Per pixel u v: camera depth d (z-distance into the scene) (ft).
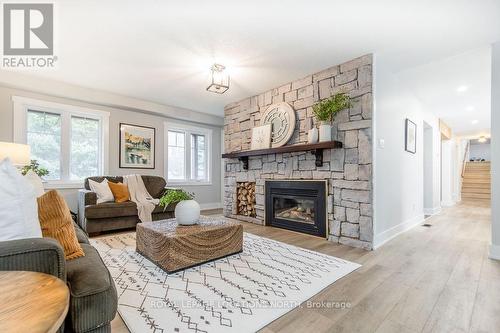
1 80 10.80
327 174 10.25
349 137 9.62
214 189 19.89
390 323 4.57
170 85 12.62
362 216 9.14
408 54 9.25
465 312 4.92
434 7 6.57
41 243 2.83
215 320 4.60
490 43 8.41
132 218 11.81
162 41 8.41
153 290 5.70
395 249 8.93
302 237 10.50
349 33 7.88
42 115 12.53
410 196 12.74
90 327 3.24
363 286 6.02
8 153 8.38
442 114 17.83
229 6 6.61
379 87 9.77
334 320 4.66
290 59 9.67
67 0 6.40
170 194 8.30
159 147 16.65
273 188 12.54
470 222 13.92
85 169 13.82
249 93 13.71
